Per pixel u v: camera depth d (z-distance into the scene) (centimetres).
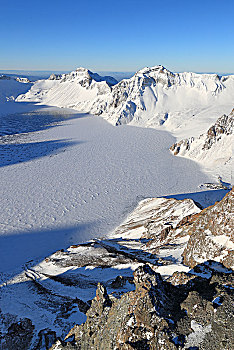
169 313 1178
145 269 1351
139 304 1180
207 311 1109
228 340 959
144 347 1061
